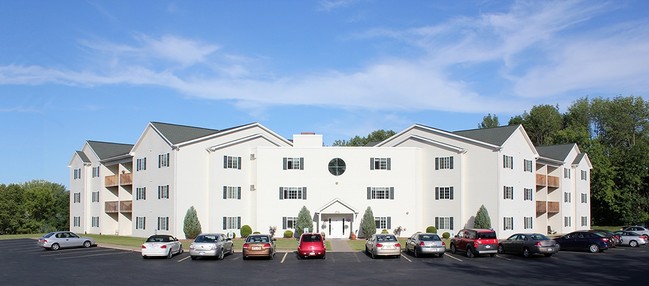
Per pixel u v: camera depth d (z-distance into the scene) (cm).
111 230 6575
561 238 4269
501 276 2658
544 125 9762
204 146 5556
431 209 5769
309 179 5762
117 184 6328
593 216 8125
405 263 3291
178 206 5334
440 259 3534
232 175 5675
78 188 7025
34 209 9625
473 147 5609
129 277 2658
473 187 5572
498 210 5394
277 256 3781
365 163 5803
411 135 6019
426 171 5850
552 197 6656
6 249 4653
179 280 2544
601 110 9500
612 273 2766
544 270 2902
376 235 3709
